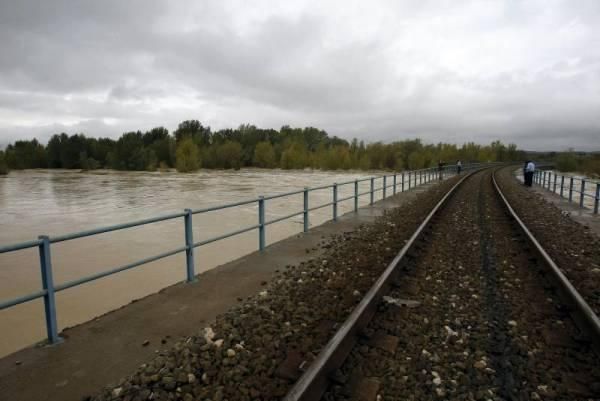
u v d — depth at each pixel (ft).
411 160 322.34
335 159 333.01
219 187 143.23
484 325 13.06
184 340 12.73
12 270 40.98
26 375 10.61
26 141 452.76
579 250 24.59
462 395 9.42
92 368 11.02
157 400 9.62
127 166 354.74
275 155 379.14
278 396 9.57
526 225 33.65
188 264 18.86
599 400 9.27
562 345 11.63
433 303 15.08
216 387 10.03
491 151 444.55
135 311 15.21
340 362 10.42
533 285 17.04
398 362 10.80
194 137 405.59
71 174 289.33
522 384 9.84
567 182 146.10
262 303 15.93
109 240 52.21
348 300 15.78
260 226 25.16
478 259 21.53
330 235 30.96
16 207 91.66
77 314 29.37
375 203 52.80
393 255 23.06
